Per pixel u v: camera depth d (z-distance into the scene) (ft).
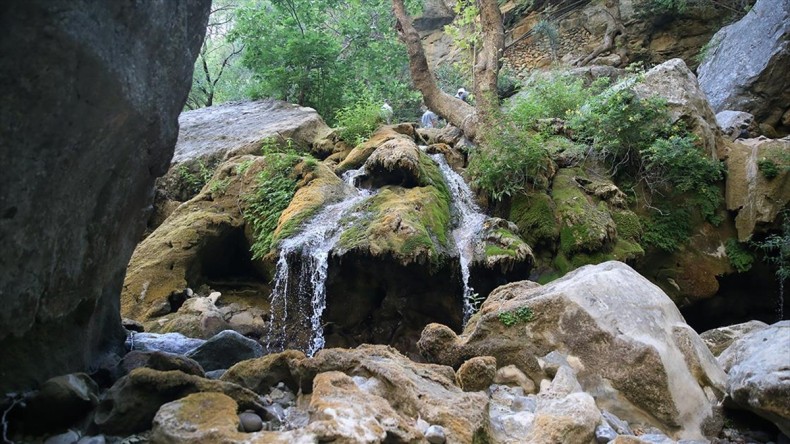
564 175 28.14
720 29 47.26
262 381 10.16
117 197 9.61
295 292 23.21
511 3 59.47
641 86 30.66
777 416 9.38
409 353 22.65
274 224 25.81
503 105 35.50
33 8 5.94
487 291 23.11
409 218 22.33
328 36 42.34
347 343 23.20
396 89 48.44
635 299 12.32
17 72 6.12
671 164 28.50
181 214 28.35
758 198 27.71
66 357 9.64
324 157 32.53
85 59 6.70
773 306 28.91
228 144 33.76
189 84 10.39
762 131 37.60
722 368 12.37
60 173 7.43
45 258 7.84
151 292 24.82
